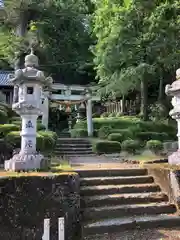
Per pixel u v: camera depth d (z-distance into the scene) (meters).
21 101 5.62
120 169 6.62
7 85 20.45
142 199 5.75
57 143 13.45
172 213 5.53
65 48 23.28
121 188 5.95
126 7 14.55
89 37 24.02
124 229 4.92
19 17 18.69
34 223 4.52
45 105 15.40
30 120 5.70
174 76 16.91
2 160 8.38
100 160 10.08
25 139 5.66
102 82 16.62
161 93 18.61
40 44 19.84
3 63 22.88
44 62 21.50
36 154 5.61
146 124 16.66
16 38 17.66
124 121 17.66
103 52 15.27
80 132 16.42
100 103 24.27
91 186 5.96
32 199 4.57
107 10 15.51
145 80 17.05
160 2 14.38
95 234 4.75
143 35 13.94
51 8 19.83
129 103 21.86
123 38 14.24
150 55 14.80
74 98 16.28
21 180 4.58
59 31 22.94
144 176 6.51
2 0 19.08
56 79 24.03
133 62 15.22
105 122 17.92
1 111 12.77
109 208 5.32
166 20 13.52
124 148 12.45
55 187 4.75
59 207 4.69
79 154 12.66
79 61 23.72
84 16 23.62
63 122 21.39
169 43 13.83
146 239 4.59
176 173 5.68
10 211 4.43
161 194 5.91
